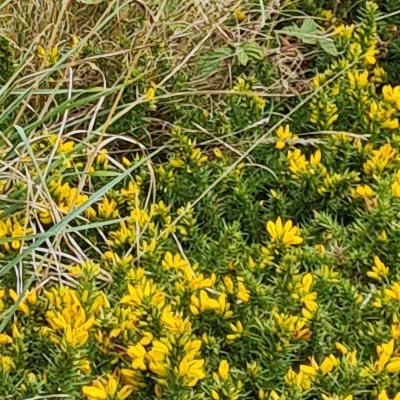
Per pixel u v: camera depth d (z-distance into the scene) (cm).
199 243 282
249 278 255
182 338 229
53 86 329
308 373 232
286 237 268
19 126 291
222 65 351
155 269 263
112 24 349
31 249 255
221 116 322
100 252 277
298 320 240
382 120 314
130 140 305
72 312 239
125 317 242
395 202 279
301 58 355
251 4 365
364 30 346
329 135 315
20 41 346
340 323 253
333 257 275
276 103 340
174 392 226
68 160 290
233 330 245
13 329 241
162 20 342
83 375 234
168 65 338
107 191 287
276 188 303
